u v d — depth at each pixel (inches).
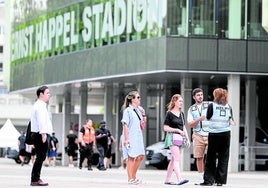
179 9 1904.5
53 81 2482.8
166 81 2199.8
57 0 2450.8
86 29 2262.6
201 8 1907.0
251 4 1921.8
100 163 1788.9
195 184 1059.9
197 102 1083.3
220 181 1039.6
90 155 1788.9
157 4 1931.6
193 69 1899.6
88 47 2251.5
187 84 2066.9
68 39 2373.3
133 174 1068.5
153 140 2632.9
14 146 2566.4
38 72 2613.2
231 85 1935.3
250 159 1995.6
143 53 1979.6
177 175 1049.5
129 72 2036.2
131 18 2038.6
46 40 2536.9
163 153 2085.4
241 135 2156.7
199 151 1087.0
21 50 2807.6
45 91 948.0
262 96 2324.1
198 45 1902.1
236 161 1909.4
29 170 1616.6
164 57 1900.8
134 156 1055.0
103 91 2753.4
